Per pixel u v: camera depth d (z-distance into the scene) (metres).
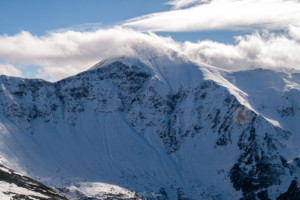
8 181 157.12
